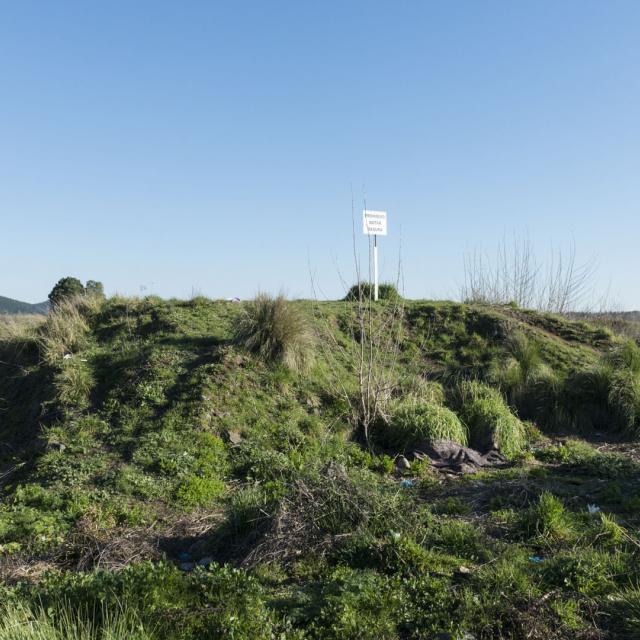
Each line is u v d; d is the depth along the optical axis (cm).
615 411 1168
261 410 1029
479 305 1644
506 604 486
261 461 885
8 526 710
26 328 1369
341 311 1476
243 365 1113
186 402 1009
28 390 1156
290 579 575
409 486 852
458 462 960
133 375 1099
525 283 2006
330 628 457
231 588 490
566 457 987
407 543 584
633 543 597
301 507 655
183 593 486
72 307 1391
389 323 1440
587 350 1438
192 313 1360
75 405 1043
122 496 784
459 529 638
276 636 446
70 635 412
